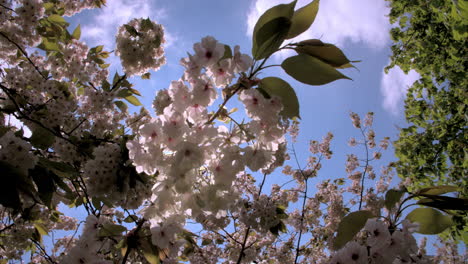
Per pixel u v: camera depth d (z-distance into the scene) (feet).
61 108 9.93
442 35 26.71
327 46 3.81
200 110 4.13
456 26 20.93
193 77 3.95
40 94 11.06
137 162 4.27
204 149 4.07
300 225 19.61
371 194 19.11
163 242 4.82
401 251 3.87
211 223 16.51
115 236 5.79
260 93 3.92
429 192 4.15
